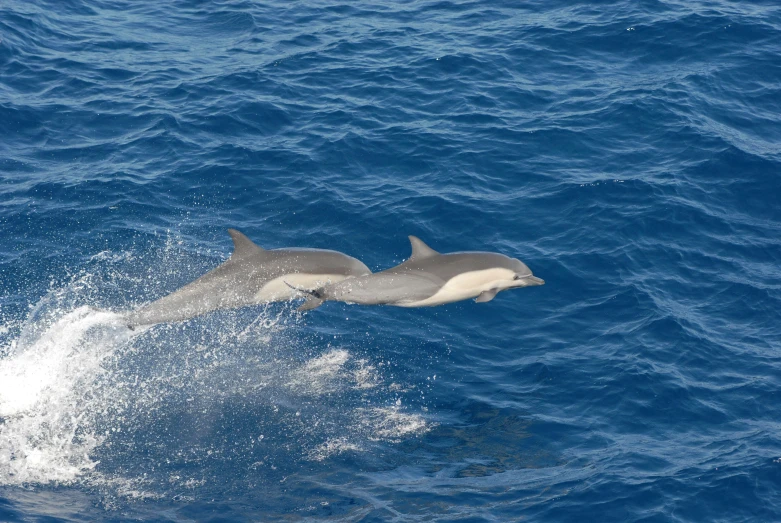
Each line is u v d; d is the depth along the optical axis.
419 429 24.66
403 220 33.12
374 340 28.00
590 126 38.38
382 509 21.67
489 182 35.28
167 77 42.19
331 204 33.88
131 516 21.27
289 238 32.47
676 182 35.06
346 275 24.89
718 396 25.59
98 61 43.50
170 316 24.55
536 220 33.31
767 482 22.30
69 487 22.20
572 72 42.50
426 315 29.06
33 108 39.16
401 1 50.06
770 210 34.19
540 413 25.28
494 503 21.91
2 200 33.47
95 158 36.34
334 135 37.75
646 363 26.77
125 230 32.38
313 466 23.23
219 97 40.41
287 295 24.92
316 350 27.50
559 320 28.95
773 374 26.33
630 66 42.84
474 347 27.94
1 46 43.47
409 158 36.53
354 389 26.06
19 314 28.27
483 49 44.31
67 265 30.58
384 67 42.91
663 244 32.16
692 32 44.59
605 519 21.38
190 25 47.94
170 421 24.64
